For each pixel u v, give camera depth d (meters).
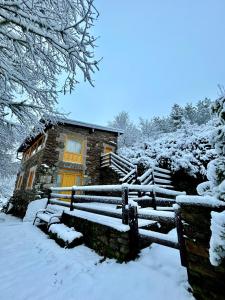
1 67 3.67
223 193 1.92
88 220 5.01
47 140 12.23
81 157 13.28
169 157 10.34
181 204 2.53
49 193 9.17
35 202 10.30
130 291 2.70
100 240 4.40
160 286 2.66
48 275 3.48
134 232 3.71
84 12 3.55
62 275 3.45
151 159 11.28
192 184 9.29
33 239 5.73
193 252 2.32
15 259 4.27
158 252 3.63
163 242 3.14
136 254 3.62
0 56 3.87
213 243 1.74
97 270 3.49
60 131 12.85
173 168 9.96
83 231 5.22
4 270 3.72
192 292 2.35
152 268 3.15
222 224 1.70
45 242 5.34
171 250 3.66
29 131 6.09
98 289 2.88
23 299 2.78
